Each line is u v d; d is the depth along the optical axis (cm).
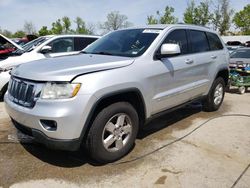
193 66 477
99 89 311
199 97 532
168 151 387
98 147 327
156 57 399
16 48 776
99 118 323
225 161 360
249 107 645
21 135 429
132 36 437
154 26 455
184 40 474
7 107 354
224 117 553
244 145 413
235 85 823
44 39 771
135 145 405
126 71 348
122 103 348
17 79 345
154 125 496
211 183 309
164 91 415
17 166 338
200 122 518
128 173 328
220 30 4100
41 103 302
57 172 326
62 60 367
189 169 338
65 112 295
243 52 997
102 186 301
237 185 306
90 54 416
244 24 4184
